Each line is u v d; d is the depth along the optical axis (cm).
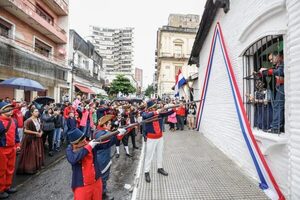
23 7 1490
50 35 1972
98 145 344
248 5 567
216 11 874
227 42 745
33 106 884
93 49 3275
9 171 503
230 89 696
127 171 653
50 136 864
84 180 315
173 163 659
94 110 1119
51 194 500
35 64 1595
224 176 545
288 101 405
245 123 553
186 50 4694
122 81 4191
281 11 422
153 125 556
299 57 361
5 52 1283
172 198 437
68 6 2252
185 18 4944
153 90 7588
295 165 369
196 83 1557
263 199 425
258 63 552
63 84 2116
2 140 490
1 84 989
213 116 938
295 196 369
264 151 469
